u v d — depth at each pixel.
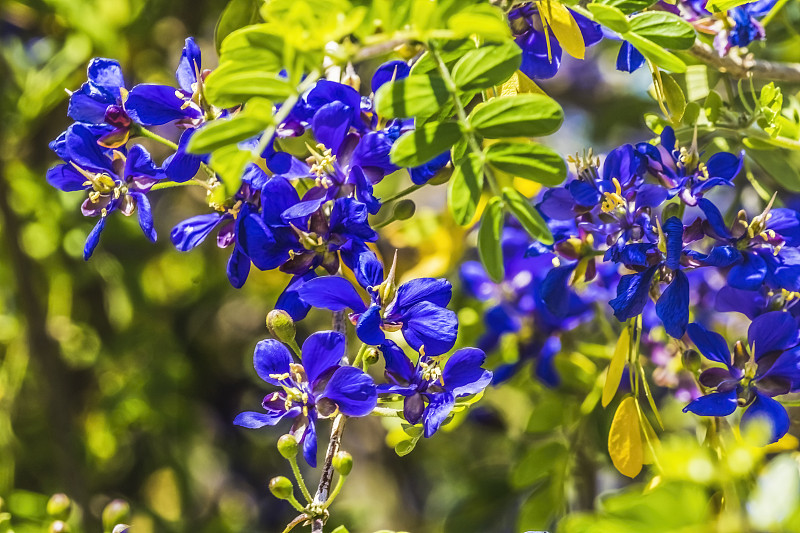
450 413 0.50
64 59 0.74
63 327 0.80
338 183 0.50
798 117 0.55
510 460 0.71
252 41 0.46
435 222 0.61
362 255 0.49
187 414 0.85
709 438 0.51
